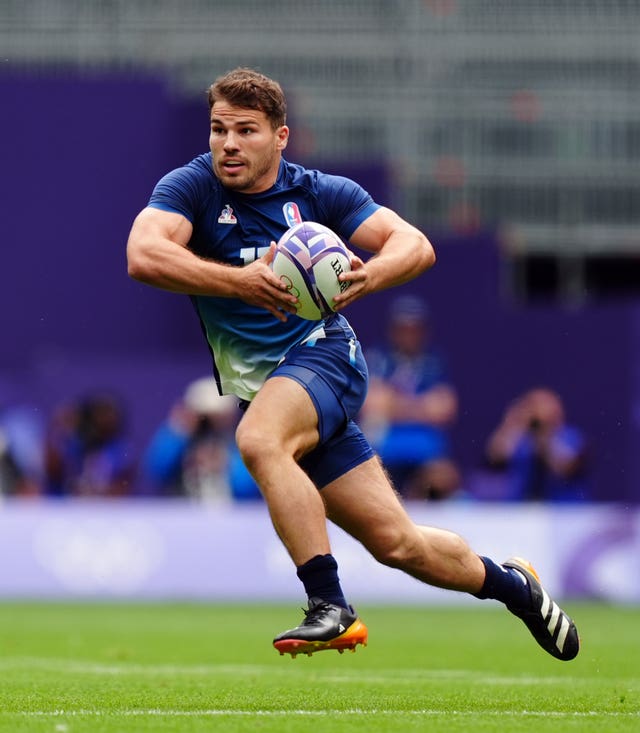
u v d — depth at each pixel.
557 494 55.31
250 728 16.34
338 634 18.00
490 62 74.38
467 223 72.88
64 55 74.56
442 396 55.38
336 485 19.12
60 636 36.44
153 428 57.22
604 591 52.06
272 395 18.53
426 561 19.50
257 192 19.64
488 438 60.53
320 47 74.88
